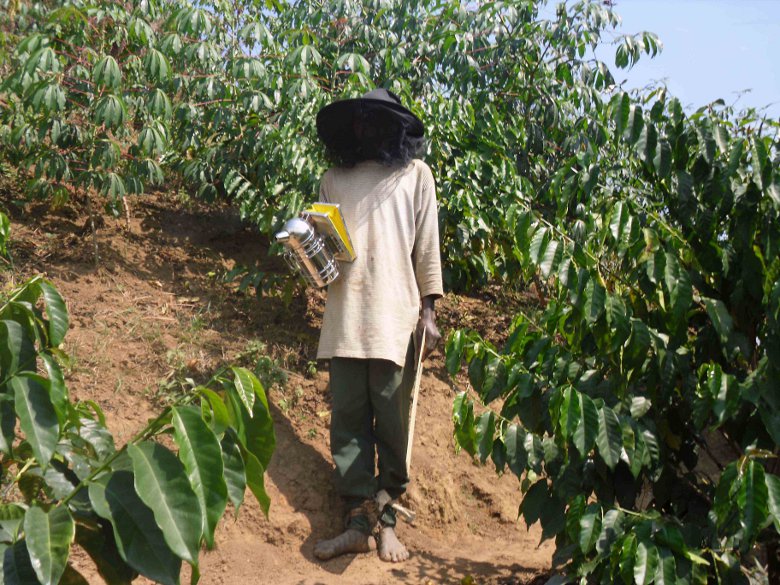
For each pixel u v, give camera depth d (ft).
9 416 6.48
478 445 9.33
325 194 12.32
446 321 17.92
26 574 5.82
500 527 13.42
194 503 5.86
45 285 7.16
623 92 9.41
